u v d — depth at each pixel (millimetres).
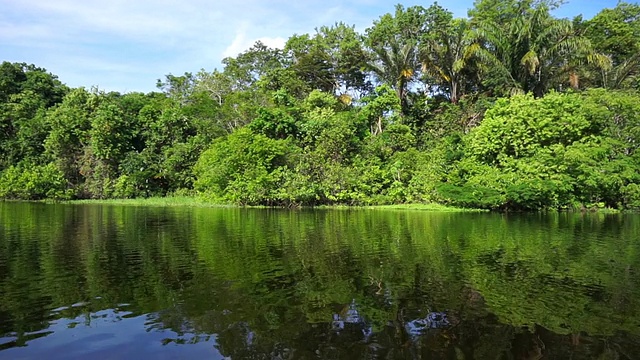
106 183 37406
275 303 7316
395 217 21359
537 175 24031
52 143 38938
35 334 6020
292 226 17359
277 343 5746
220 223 18391
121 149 39219
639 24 38438
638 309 6953
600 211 24641
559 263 10219
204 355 5402
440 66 38281
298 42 46500
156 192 38375
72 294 7773
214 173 31078
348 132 31969
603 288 8094
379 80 41531
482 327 6258
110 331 6125
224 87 47500
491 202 23875
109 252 11562
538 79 33406
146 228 16609
